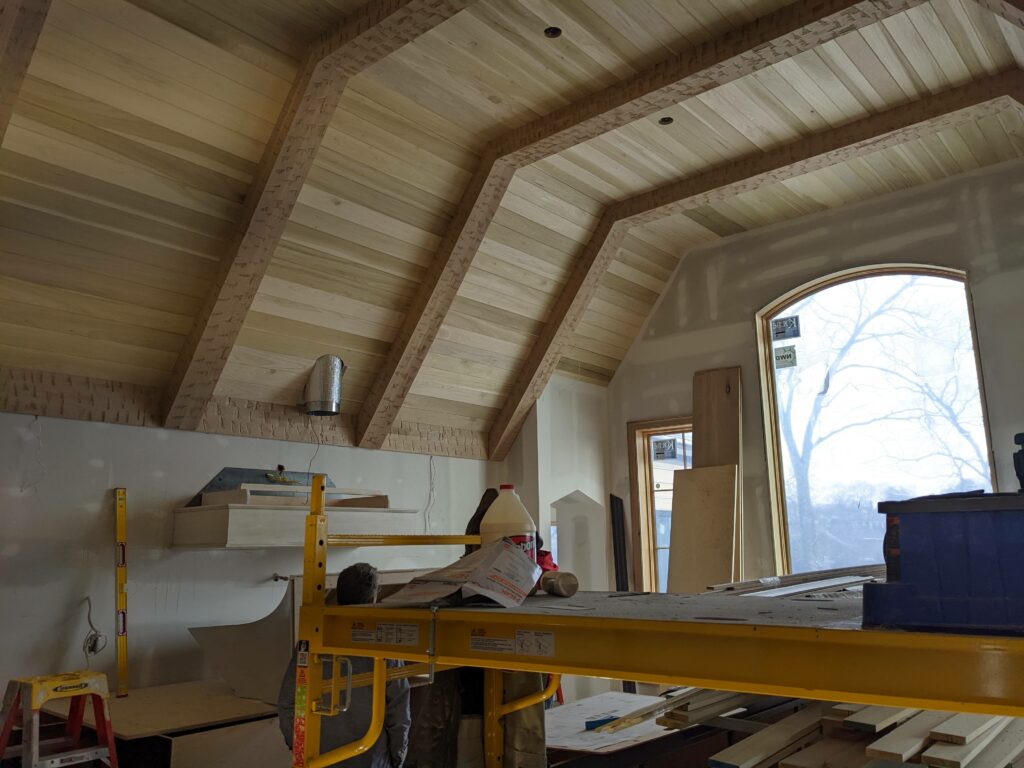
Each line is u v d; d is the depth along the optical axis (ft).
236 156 12.15
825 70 12.64
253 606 14.89
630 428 20.71
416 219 14.70
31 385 12.55
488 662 4.52
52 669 12.30
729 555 17.56
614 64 12.24
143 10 10.14
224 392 14.83
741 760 6.17
